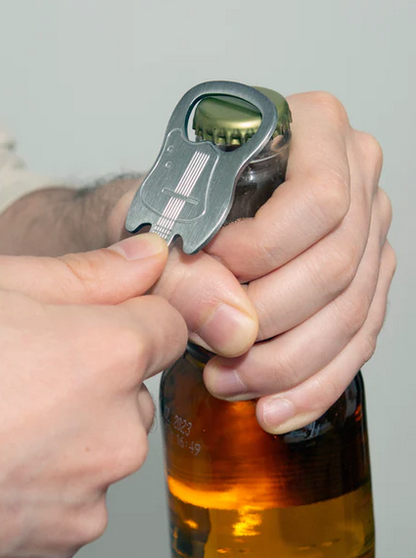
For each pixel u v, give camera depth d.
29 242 0.49
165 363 0.33
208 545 0.37
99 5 0.69
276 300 0.35
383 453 0.74
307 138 0.36
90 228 0.47
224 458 0.37
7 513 0.30
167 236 0.33
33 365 0.30
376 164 0.39
